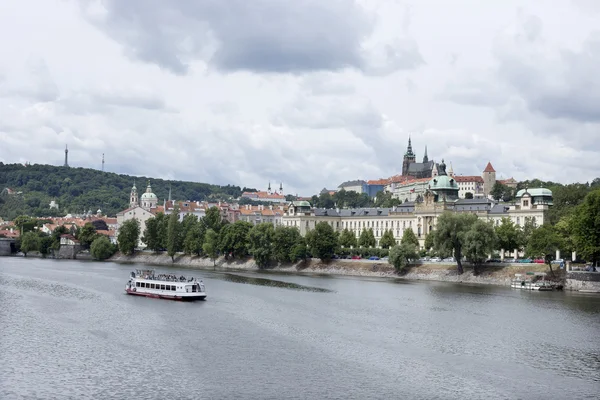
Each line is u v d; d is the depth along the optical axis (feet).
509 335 449.06
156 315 521.65
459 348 409.49
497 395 317.42
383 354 391.86
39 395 307.78
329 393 317.22
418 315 530.27
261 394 314.55
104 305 575.38
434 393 319.27
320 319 507.71
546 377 347.15
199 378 337.93
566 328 474.90
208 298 630.74
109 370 349.82
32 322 478.59
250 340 426.10
